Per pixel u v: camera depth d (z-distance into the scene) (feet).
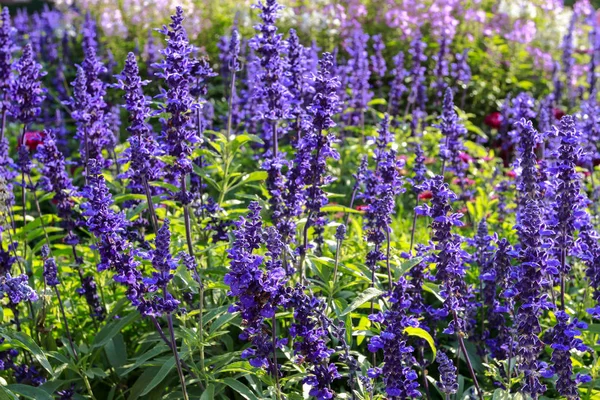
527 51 51.62
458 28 51.70
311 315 14.24
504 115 37.06
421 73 38.52
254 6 20.61
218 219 20.61
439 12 49.67
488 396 16.48
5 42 22.20
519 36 50.72
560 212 16.55
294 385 17.84
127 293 15.03
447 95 23.31
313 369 14.85
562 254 16.98
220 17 55.16
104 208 14.98
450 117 23.32
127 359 18.66
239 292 13.73
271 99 20.70
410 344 18.70
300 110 20.56
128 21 57.21
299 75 22.57
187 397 15.85
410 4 50.96
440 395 18.84
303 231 20.18
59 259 25.45
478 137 38.65
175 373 18.29
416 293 17.28
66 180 19.90
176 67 16.84
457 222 15.24
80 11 62.08
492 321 18.93
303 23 49.96
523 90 48.65
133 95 17.30
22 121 21.31
